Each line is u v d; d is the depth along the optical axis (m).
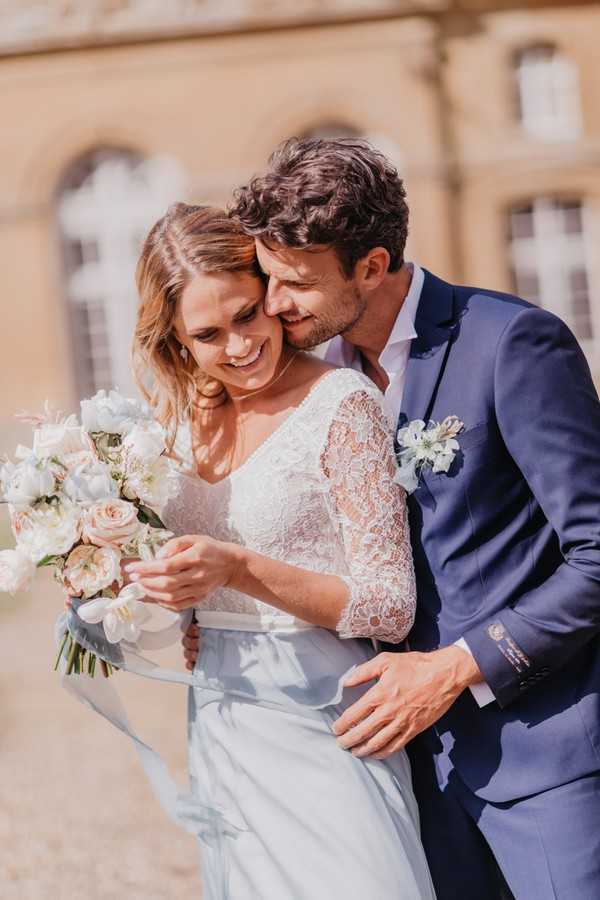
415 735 2.52
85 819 5.40
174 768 5.73
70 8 16.91
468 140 17.17
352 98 16.97
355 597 2.45
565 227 17.56
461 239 17.27
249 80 17.05
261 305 2.54
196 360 2.63
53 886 4.73
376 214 2.50
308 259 2.48
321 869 2.44
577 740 2.54
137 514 2.58
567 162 17.19
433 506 2.59
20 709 7.11
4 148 17.31
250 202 2.48
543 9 17.02
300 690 2.55
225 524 2.60
